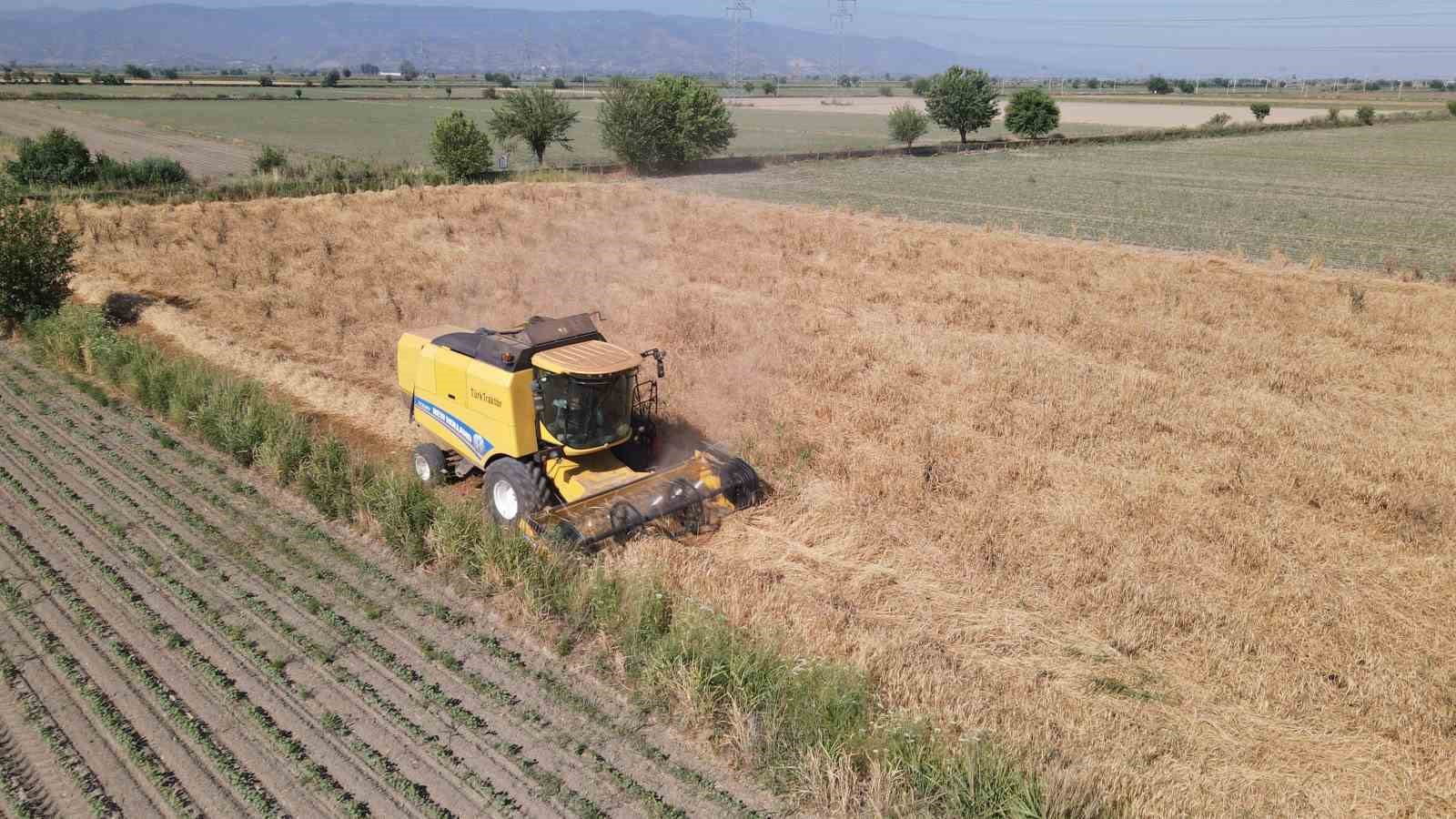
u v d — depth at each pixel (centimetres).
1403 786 719
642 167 5303
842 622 917
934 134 9088
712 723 776
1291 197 4381
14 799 678
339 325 1961
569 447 1057
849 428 1434
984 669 857
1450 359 1827
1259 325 2064
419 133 7769
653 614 885
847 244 2902
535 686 824
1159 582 1001
